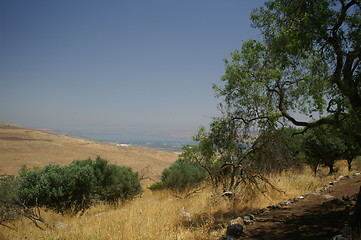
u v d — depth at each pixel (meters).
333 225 5.39
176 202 11.39
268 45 6.67
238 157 9.07
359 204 4.59
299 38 5.48
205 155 8.98
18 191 10.88
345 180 12.05
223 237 5.73
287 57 6.20
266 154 8.79
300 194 9.90
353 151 15.16
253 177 9.35
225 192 9.41
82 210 11.30
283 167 12.06
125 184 14.30
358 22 5.09
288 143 8.36
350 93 4.97
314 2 5.44
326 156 15.79
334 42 5.27
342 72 5.30
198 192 13.14
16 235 7.98
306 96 6.82
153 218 7.96
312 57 6.17
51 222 9.49
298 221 6.13
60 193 11.24
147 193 18.27
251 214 7.61
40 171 12.55
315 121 6.62
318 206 7.29
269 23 6.60
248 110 7.73
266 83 7.43
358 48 4.99
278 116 7.26
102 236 6.05
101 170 14.37
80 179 11.95
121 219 8.01
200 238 5.92
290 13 5.65
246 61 7.65
